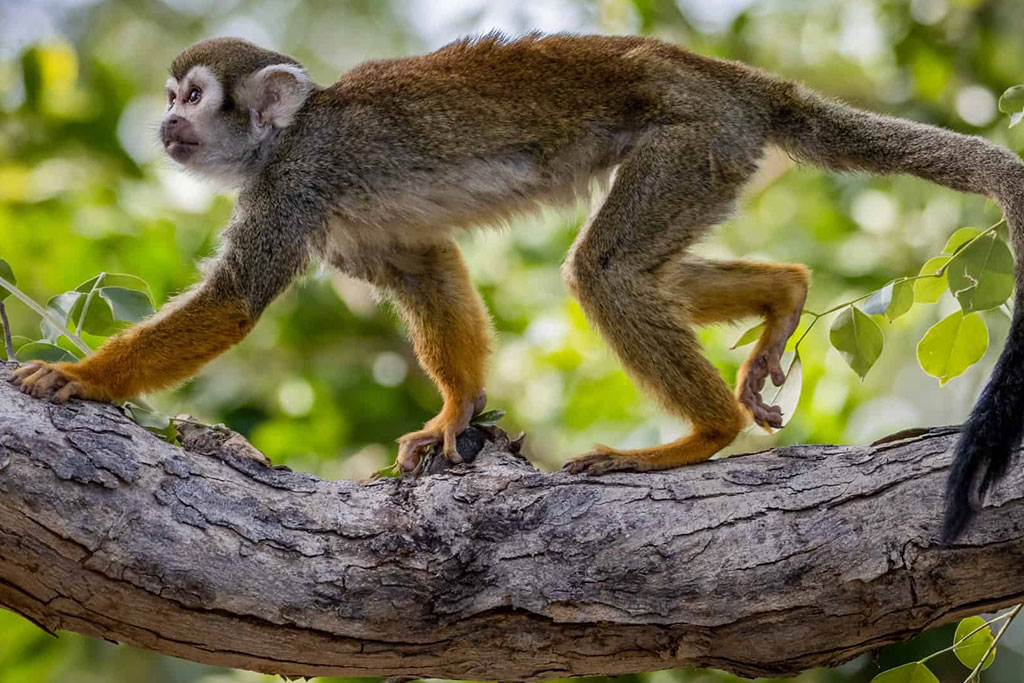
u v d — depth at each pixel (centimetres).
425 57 966
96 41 1798
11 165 1352
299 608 661
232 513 672
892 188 1284
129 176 1372
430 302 962
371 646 673
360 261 988
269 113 956
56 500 642
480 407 923
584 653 682
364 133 934
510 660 684
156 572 646
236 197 1000
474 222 955
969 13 1308
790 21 1453
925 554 671
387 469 870
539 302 1350
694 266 953
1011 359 700
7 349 770
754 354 952
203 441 722
